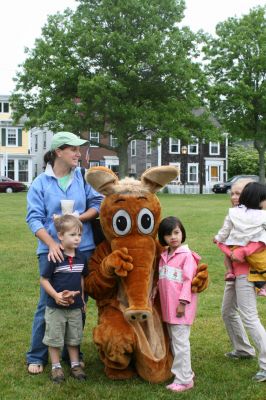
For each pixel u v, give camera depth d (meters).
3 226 15.67
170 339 4.59
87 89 34.38
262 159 43.94
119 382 4.53
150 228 4.54
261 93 41.62
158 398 4.17
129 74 34.81
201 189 44.88
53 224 4.73
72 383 4.48
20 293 7.84
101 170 4.61
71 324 4.58
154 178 4.65
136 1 35.78
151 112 35.22
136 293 4.25
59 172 4.87
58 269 4.51
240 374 4.73
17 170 52.78
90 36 35.25
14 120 39.44
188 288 4.43
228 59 42.94
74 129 35.81
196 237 13.12
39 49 36.84
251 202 4.71
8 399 4.20
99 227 4.89
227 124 43.09
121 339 4.34
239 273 4.75
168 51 36.59
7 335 5.86
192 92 37.69
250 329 4.65
